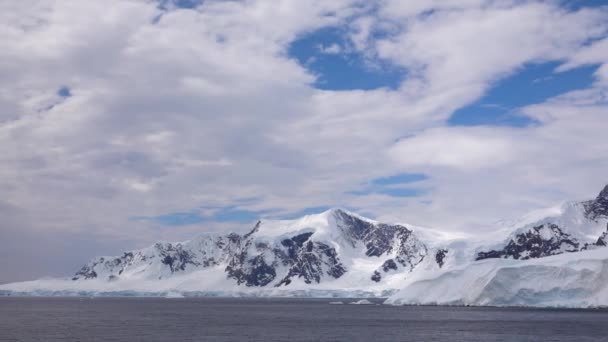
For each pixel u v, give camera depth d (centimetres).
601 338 15275
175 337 16200
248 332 17612
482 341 14900
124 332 17700
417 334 16675
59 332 17738
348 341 15175
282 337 16162
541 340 14950
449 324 19688
